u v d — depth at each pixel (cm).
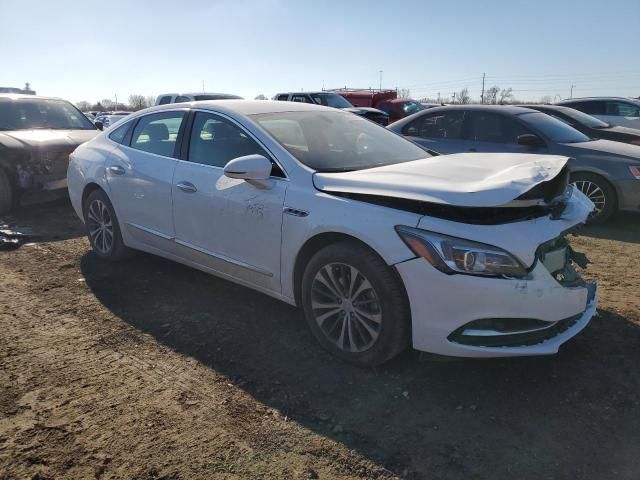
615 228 671
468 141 752
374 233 295
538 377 309
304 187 335
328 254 317
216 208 382
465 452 249
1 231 605
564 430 264
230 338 361
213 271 409
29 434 260
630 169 653
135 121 489
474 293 272
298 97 1836
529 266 276
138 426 267
